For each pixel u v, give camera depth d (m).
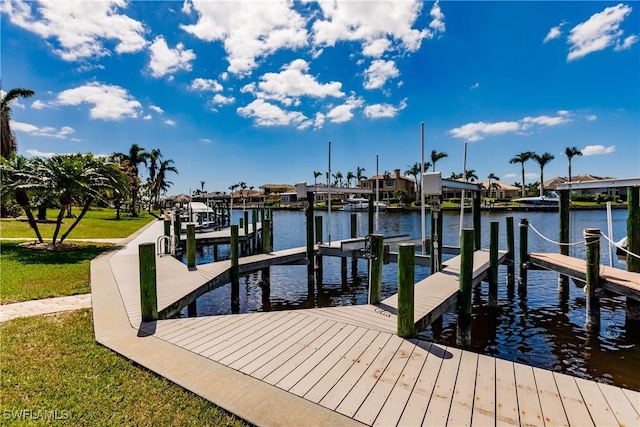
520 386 3.73
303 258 12.44
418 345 4.80
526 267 10.70
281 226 39.53
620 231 28.06
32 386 3.83
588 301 7.84
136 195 48.53
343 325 5.58
